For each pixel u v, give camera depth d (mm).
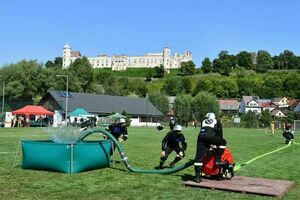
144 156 17016
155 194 8656
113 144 13102
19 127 54938
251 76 198125
